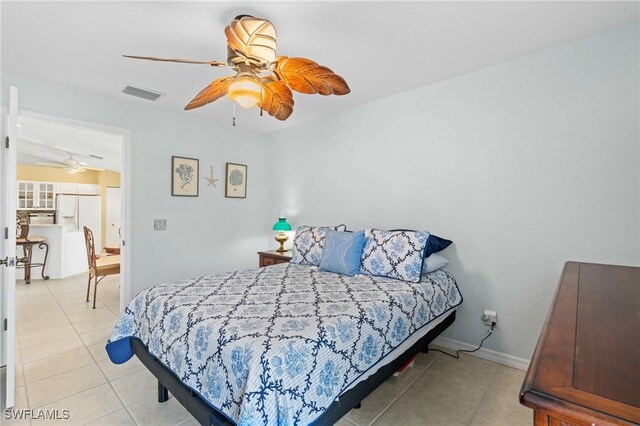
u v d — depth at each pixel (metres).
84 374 2.17
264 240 4.39
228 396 1.22
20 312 3.44
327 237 2.69
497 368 2.29
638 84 1.86
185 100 3.10
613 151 1.94
